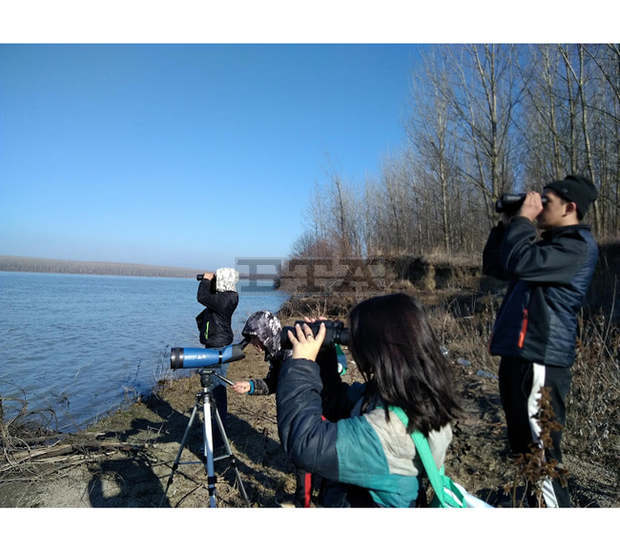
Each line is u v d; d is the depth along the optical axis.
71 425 4.79
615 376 3.96
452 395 1.25
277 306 16.05
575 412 3.61
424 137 22.31
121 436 4.25
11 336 12.39
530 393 2.15
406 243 26.03
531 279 2.10
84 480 3.33
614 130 14.38
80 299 28.92
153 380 6.80
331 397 1.72
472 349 6.47
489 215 17.67
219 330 3.64
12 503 3.00
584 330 5.13
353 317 1.33
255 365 7.12
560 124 16.41
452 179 23.56
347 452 1.19
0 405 3.86
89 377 7.37
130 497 3.10
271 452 3.80
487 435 3.78
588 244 2.15
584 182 2.23
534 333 2.14
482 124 17.72
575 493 2.79
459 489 1.51
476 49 16.58
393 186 27.86
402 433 1.22
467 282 14.63
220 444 3.70
